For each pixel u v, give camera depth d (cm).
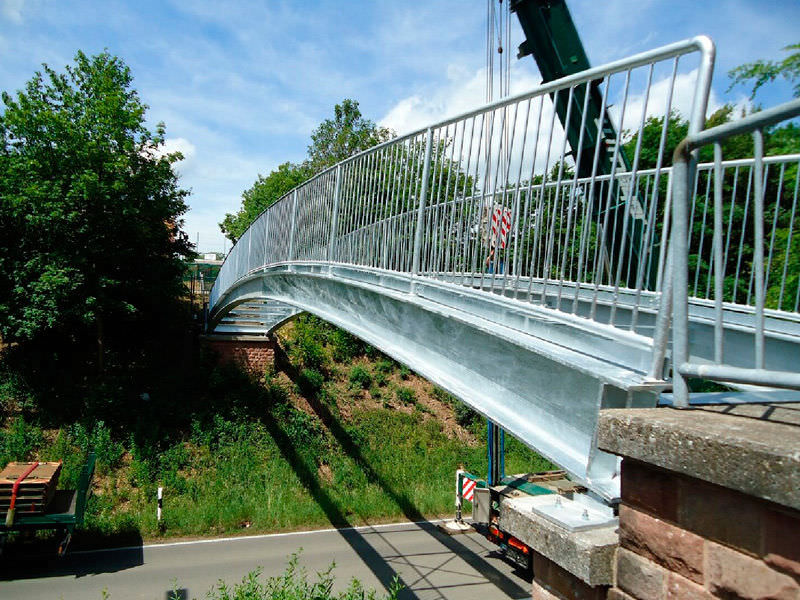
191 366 2030
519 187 394
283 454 1761
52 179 1725
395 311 594
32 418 1644
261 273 1273
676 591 203
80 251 1712
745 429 189
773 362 465
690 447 190
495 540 1270
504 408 390
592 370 286
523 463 1972
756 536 175
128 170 1814
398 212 619
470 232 460
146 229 1809
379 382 2256
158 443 1658
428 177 541
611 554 260
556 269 614
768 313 468
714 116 1095
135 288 1897
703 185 818
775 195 782
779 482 159
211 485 1594
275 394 1973
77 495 1184
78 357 1914
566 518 290
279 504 1575
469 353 445
